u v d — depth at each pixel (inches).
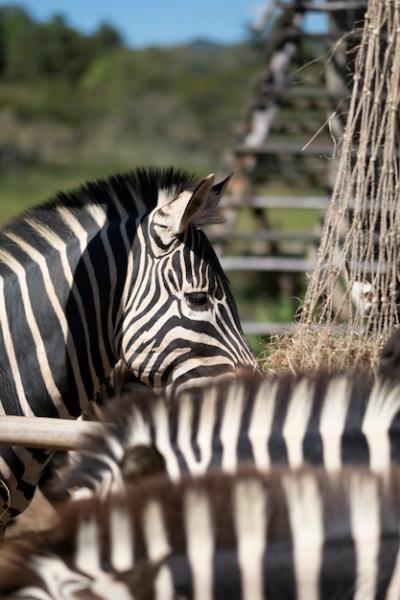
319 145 1232.2
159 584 256.1
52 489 341.7
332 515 263.7
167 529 257.9
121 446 323.3
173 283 494.6
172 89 5482.3
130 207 518.0
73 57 6633.9
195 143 4970.5
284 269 1483.8
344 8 733.9
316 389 338.6
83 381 510.0
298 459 329.7
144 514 257.3
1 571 249.8
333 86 741.9
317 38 1010.7
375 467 318.3
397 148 541.3
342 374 344.8
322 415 336.5
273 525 261.9
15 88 5807.1
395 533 263.4
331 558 261.3
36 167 4608.8
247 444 330.0
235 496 260.8
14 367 505.4
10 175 4419.3
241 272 1967.3
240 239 1519.4
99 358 511.2
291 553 260.8
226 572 258.7
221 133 5012.3
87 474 322.3
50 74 6589.6
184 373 493.0
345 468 278.2
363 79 549.3
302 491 264.4
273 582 259.8
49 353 504.4
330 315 512.4
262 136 1469.0
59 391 506.3
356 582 261.1
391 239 514.9
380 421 336.5
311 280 531.5
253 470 269.1
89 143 4889.3
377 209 518.6
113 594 251.6
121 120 5098.4
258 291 1940.2
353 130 529.7
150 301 497.0
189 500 259.6
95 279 506.6
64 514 259.4
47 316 505.7
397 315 525.3
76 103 5285.4
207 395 334.0
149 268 499.5
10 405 505.4
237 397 335.0
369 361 495.8
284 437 332.5
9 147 4660.4
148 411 329.4
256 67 5516.7
